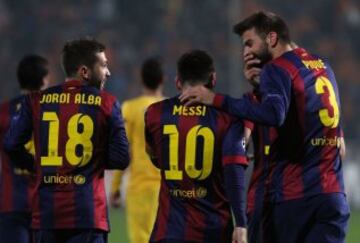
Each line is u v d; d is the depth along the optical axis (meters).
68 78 19.58
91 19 83.56
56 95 19.38
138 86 78.12
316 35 84.88
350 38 85.12
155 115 18.72
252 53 18.80
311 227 18.44
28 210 24.08
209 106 18.45
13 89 75.81
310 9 86.25
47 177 19.08
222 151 18.28
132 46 81.88
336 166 18.59
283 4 85.62
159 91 30.78
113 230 48.59
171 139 18.48
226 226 18.47
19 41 80.50
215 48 81.75
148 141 19.08
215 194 18.45
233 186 18.14
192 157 18.34
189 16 84.19
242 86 71.94
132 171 30.52
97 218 19.03
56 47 81.06
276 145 18.61
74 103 19.25
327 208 18.25
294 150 18.41
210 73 18.48
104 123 19.23
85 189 19.02
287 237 18.50
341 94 79.62
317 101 18.41
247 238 19.92
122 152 19.31
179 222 18.36
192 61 18.41
